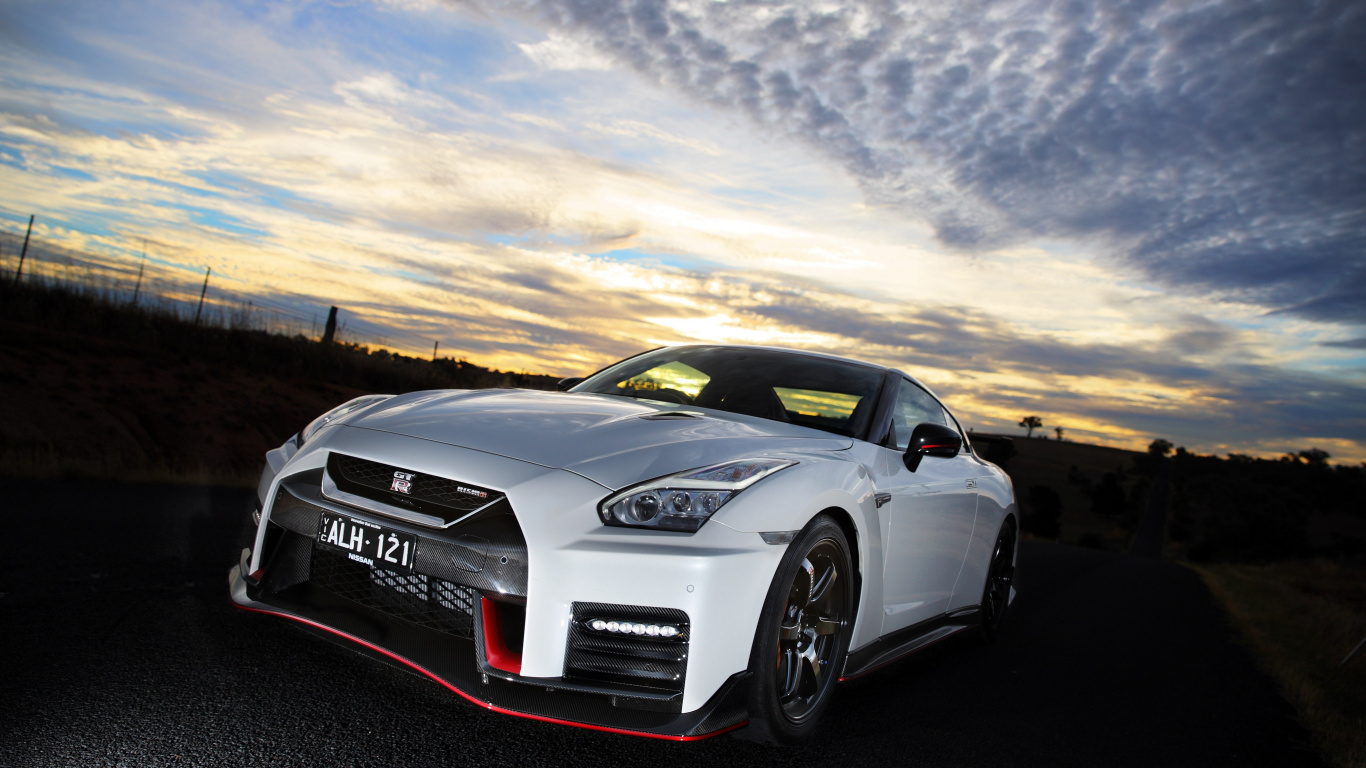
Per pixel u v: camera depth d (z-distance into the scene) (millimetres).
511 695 1768
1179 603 6672
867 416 2861
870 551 2414
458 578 1823
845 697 2693
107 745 1644
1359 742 2879
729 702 1834
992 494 3682
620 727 1726
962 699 2857
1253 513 69062
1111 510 97938
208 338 14883
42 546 3334
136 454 9609
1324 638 5293
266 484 2359
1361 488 96562
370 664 2350
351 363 16828
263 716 1890
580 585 1771
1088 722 2764
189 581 3061
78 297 13672
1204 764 2496
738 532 1876
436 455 2010
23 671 1979
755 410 2812
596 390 3180
